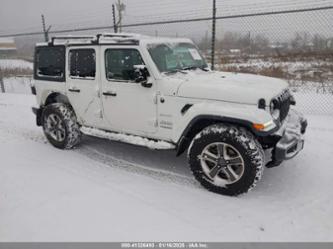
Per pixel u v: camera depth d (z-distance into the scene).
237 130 3.29
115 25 8.48
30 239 2.78
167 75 3.88
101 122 4.53
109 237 2.78
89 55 4.41
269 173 4.07
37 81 5.29
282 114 3.63
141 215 3.12
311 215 3.13
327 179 3.89
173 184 3.82
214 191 3.56
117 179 3.96
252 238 2.78
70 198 3.46
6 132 6.23
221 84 3.56
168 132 3.82
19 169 4.29
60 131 5.07
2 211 3.22
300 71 10.71
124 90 4.08
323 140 5.12
